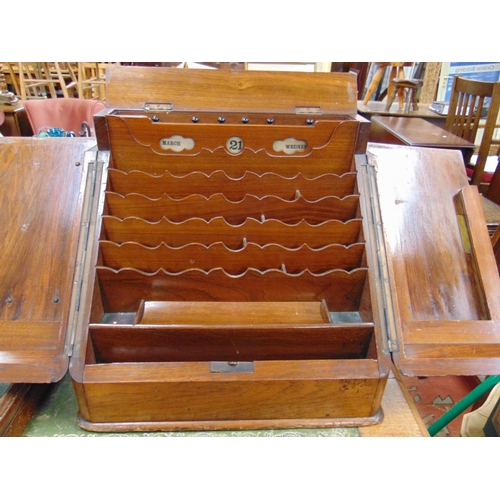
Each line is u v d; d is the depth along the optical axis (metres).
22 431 0.77
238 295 0.94
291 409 0.79
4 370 0.75
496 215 1.91
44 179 0.95
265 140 0.93
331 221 0.91
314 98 0.99
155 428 0.78
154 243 0.92
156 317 0.91
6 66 3.71
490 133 2.03
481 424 1.08
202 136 0.92
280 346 0.83
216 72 0.97
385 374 0.77
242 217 0.96
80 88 3.56
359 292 0.92
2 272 0.86
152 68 0.96
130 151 0.92
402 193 1.00
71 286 0.82
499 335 0.86
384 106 3.19
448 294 0.91
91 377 0.73
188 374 0.74
